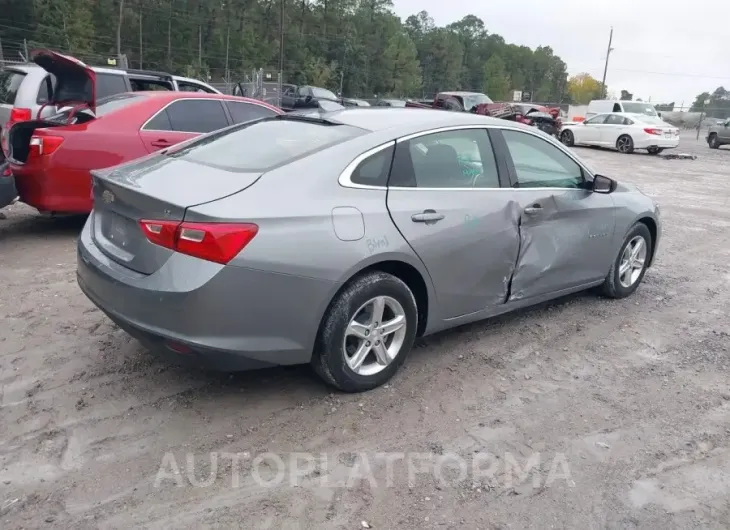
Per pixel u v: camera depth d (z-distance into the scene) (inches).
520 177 179.9
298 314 133.8
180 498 113.9
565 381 165.8
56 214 283.7
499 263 172.2
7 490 114.2
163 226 126.1
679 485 125.1
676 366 177.9
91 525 106.5
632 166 738.2
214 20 3366.1
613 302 227.6
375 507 114.3
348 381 147.3
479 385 160.7
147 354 166.7
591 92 5595.5
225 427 136.3
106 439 130.1
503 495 119.3
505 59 5497.1
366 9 3937.0
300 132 159.0
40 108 325.1
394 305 150.8
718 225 385.7
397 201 149.4
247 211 127.6
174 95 289.0
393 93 4018.2
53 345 170.4
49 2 2635.3
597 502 118.9
